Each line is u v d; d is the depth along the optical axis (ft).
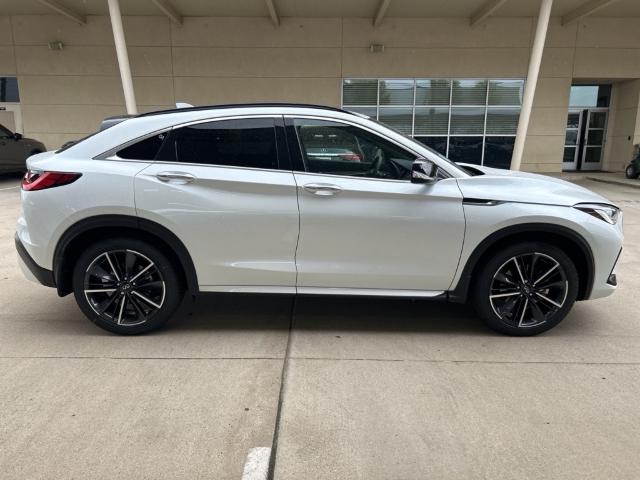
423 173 11.39
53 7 48.37
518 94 55.16
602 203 12.51
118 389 10.10
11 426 8.84
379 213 11.90
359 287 12.42
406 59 54.24
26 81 55.01
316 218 11.90
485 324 13.46
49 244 12.03
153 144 12.07
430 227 11.97
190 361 11.34
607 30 54.29
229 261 12.14
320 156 12.10
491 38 53.83
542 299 12.67
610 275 12.68
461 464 7.99
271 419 9.15
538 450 8.33
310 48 53.93
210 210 11.84
